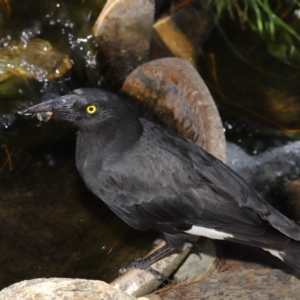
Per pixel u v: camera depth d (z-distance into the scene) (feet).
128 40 45.50
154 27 48.78
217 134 35.29
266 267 34.73
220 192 31.35
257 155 43.39
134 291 30.58
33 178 38.11
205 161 32.07
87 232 35.58
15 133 40.60
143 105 40.55
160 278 31.58
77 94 31.65
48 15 45.85
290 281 33.06
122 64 46.19
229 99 46.78
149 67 39.86
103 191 33.14
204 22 50.14
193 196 31.60
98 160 32.58
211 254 34.99
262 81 48.11
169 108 38.86
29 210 36.35
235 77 48.24
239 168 42.73
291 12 52.01
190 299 32.37
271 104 46.60
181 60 39.09
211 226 31.73
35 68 44.24
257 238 30.63
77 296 25.71
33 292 25.91
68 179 38.19
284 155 43.50
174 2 49.73
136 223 33.60
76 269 33.71
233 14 51.42
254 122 45.24
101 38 45.34
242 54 49.67
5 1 44.57
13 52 44.57
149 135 32.63
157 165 31.96
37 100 42.91
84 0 46.11
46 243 34.81
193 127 36.94
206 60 49.19
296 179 41.98
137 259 33.12
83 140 32.81
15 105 42.14
